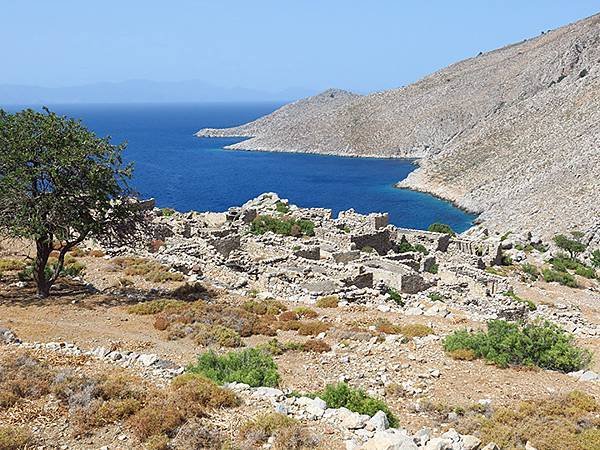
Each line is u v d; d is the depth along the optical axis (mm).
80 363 20953
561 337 25812
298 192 192000
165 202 164000
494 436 17016
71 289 36188
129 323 29438
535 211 127375
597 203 113938
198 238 53469
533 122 193750
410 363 24375
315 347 26109
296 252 49938
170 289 36938
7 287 36000
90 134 34844
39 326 27750
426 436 15875
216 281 39906
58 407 16781
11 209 32500
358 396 18625
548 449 16469
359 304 35781
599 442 16578
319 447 14945
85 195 33750
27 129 33344
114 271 40938
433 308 34750
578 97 185500
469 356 24844
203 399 17453
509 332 26141
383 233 65562
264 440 15305
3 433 14750
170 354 24750
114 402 16688
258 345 26062
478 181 177125
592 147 142625
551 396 20641
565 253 89500
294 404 17859
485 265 62844
